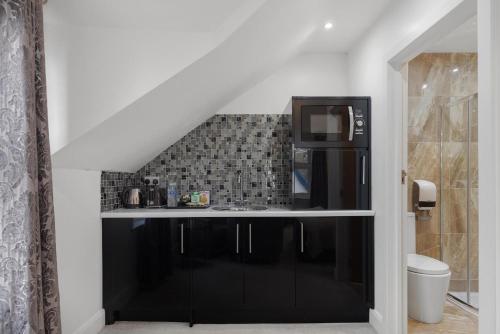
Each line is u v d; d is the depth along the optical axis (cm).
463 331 228
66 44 178
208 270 232
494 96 113
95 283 220
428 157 297
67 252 187
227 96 269
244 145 295
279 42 223
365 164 240
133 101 179
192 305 231
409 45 182
